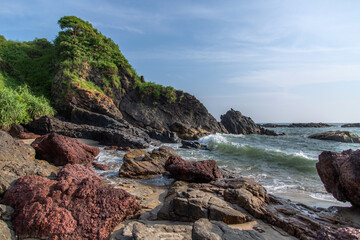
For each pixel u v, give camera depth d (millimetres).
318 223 5387
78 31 35375
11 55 33531
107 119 24672
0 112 18891
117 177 10125
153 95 36156
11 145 9273
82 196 5066
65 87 27031
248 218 5566
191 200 5770
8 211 4605
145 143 21094
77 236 4320
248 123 49844
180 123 34406
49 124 20719
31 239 4184
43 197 4883
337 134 33594
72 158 11500
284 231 5215
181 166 9984
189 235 4340
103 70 32125
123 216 5238
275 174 11984
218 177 9977
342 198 6957
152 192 8125
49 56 35531
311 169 12914
